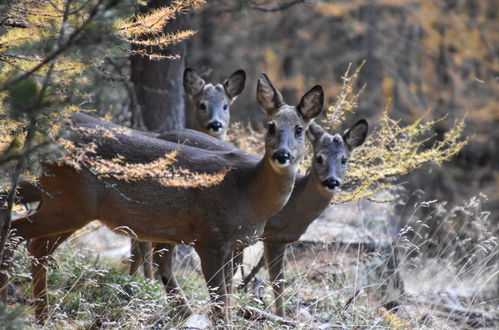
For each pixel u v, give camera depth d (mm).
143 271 12898
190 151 9867
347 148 11406
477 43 29500
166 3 13375
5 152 6746
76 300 9523
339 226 14953
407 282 14797
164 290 11188
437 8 29812
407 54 29938
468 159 27125
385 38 30141
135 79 15484
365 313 11219
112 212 9398
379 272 13352
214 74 31641
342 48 31688
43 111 6492
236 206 9547
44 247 9430
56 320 8773
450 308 13047
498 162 27016
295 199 11180
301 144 9641
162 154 9609
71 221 9219
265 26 32438
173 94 15406
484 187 26328
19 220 9148
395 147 13039
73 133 7496
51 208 9164
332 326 10438
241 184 9633
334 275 12984
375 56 29625
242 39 32219
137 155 9461
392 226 17047
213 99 14453
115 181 9273
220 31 31844
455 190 25625
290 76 31844
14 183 7219
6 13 7621
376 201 13305
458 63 29234
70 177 9086
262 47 32219
